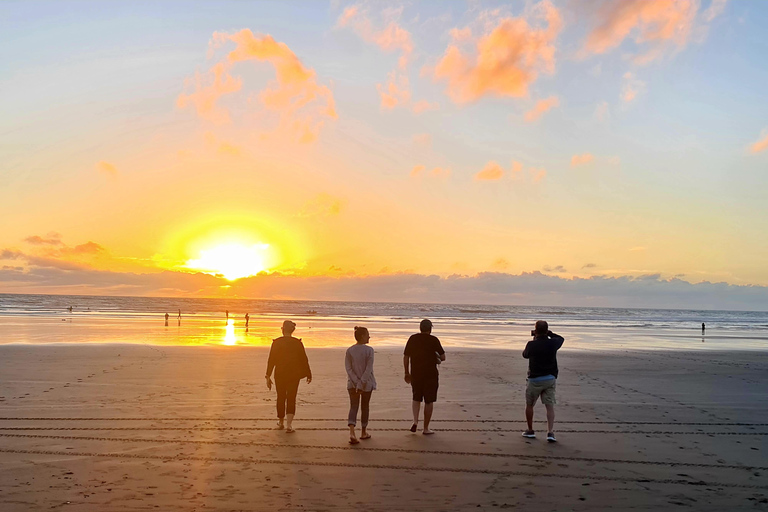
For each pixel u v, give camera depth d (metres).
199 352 20.89
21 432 8.31
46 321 46.94
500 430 9.06
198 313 80.50
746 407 11.55
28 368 15.55
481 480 6.43
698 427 9.55
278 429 8.79
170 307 106.31
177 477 6.31
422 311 117.62
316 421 9.45
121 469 6.57
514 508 5.56
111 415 9.57
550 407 8.40
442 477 6.51
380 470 6.73
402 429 9.01
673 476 6.72
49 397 11.20
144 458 7.04
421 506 5.56
